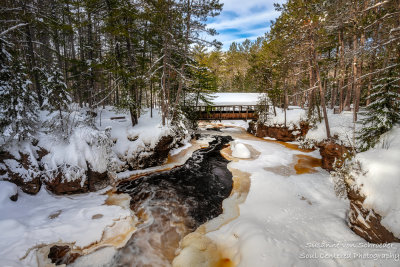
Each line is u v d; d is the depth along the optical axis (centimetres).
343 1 1034
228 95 3975
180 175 1347
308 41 1555
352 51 923
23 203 843
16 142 942
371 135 887
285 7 1538
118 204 955
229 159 1684
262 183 1157
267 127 2475
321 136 1702
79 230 724
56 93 1052
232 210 918
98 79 1786
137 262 630
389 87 845
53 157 997
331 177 897
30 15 1300
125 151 1379
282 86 2369
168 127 1562
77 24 1432
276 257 557
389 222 509
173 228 799
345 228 665
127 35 1309
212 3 1300
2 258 555
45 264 586
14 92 915
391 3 966
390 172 575
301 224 729
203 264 610
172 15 1351
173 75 1828
